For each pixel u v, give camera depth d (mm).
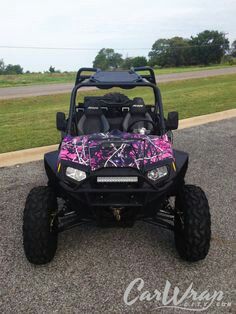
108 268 2740
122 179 2527
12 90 19016
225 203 3816
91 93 15109
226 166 4969
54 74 38344
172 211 2885
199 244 2564
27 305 2361
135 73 3768
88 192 2512
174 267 2748
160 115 3254
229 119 8008
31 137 6449
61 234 3219
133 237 3166
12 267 2764
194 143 6117
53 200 2734
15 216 3570
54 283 2576
